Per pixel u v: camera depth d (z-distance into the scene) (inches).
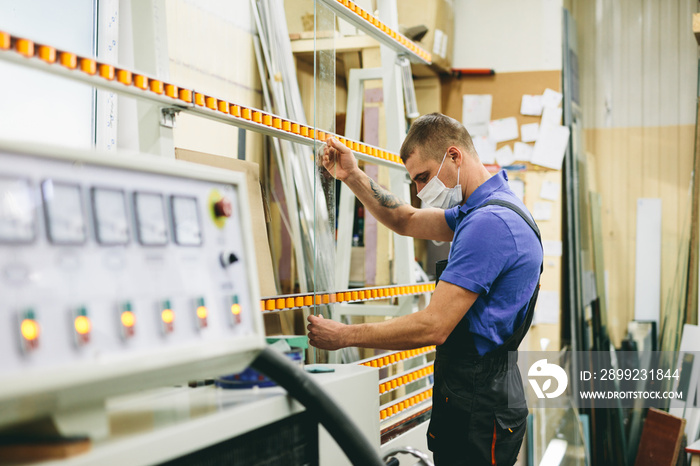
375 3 125.9
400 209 91.4
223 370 36.8
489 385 72.5
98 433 29.8
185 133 87.5
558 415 164.4
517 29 183.8
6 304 24.9
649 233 185.3
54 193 27.7
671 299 181.9
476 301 72.1
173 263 33.7
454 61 189.5
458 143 79.2
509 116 182.4
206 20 94.6
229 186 39.3
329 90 83.4
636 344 182.7
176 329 32.8
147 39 67.9
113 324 29.4
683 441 154.7
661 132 185.6
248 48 105.9
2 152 25.8
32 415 26.1
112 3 73.5
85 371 27.2
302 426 45.6
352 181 87.0
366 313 127.4
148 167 32.9
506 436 73.2
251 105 106.4
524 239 72.2
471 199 78.3
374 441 57.4
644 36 187.5
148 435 29.8
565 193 183.0
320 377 51.8
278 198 103.3
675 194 183.6
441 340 69.5
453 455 74.2
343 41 131.0
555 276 175.5
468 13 188.2
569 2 192.1
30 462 26.0
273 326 80.0
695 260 172.7
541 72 180.7
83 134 72.9
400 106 124.6
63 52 45.5
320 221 80.7
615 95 189.8
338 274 120.0
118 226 30.8
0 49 40.5
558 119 178.4
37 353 25.7
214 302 35.9
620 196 188.4
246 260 39.3
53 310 26.7
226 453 37.4
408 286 107.4
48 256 27.0
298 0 106.5
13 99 64.6
